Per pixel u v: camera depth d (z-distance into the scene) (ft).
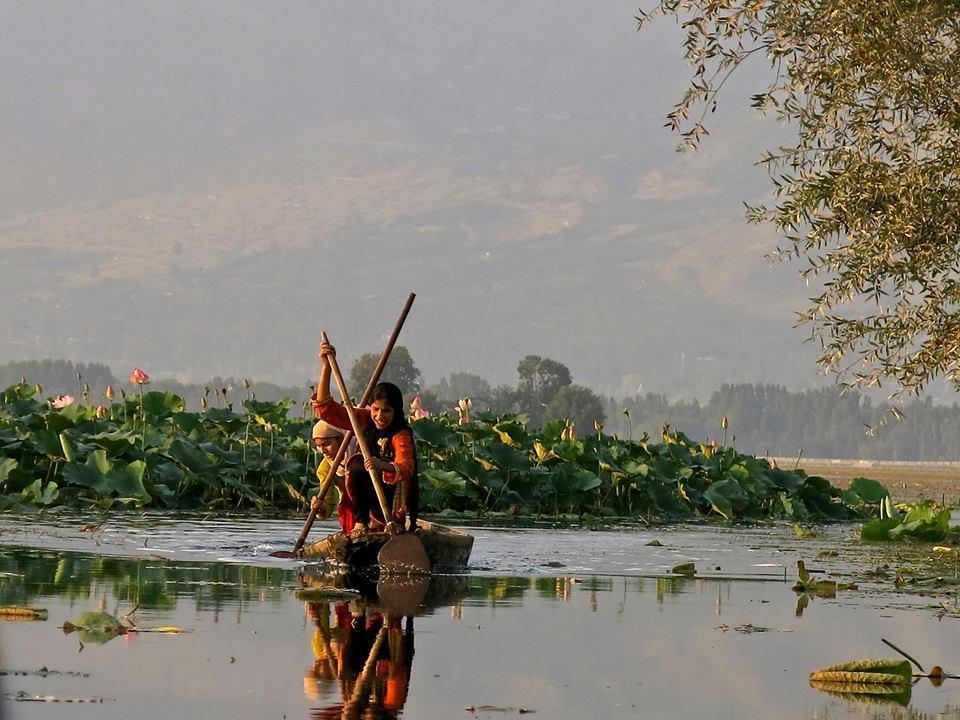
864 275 81.51
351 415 67.41
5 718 31.35
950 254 81.76
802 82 81.61
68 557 63.72
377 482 65.51
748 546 86.17
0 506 93.91
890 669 39.58
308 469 111.86
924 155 80.69
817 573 69.41
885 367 83.92
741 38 81.76
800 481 131.44
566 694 36.14
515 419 143.84
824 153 84.07
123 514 93.56
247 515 97.55
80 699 33.40
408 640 43.39
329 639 42.86
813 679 39.01
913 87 78.79
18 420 112.68
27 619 44.29
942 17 79.00
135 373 125.39
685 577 65.87
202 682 35.83
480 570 66.08
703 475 133.59
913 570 71.20
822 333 84.99
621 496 121.19
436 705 34.24
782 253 84.94
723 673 39.88
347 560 65.62
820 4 79.56
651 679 38.58
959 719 34.53
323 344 69.87
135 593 51.37
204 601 50.08
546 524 101.86
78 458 102.22
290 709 33.30
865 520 129.18
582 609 52.26
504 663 40.11
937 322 82.28
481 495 115.14
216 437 122.31
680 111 83.10
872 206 81.61
